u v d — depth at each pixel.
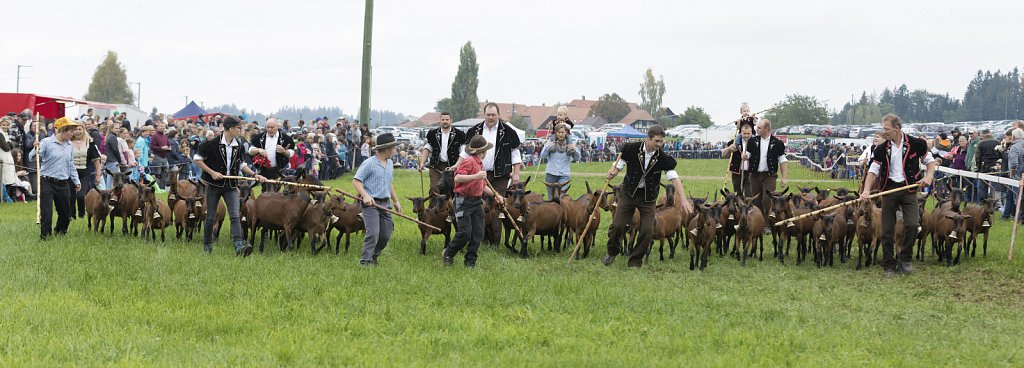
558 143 16.95
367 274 11.54
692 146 66.00
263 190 14.91
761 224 14.68
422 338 8.41
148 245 13.94
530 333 8.71
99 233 15.39
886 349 8.47
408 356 7.80
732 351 8.16
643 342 8.52
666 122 150.12
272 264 12.19
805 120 110.75
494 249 14.88
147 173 23.86
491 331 8.73
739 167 17.62
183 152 26.06
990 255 15.59
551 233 14.73
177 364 7.36
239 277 11.17
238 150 13.27
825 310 10.47
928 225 15.15
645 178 13.04
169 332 8.57
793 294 11.59
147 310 9.28
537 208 14.39
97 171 15.78
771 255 15.65
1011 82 176.38
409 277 11.42
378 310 9.50
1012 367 8.01
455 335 8.57
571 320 9.30
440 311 9.64
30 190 22.55
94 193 15.37
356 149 37.31
